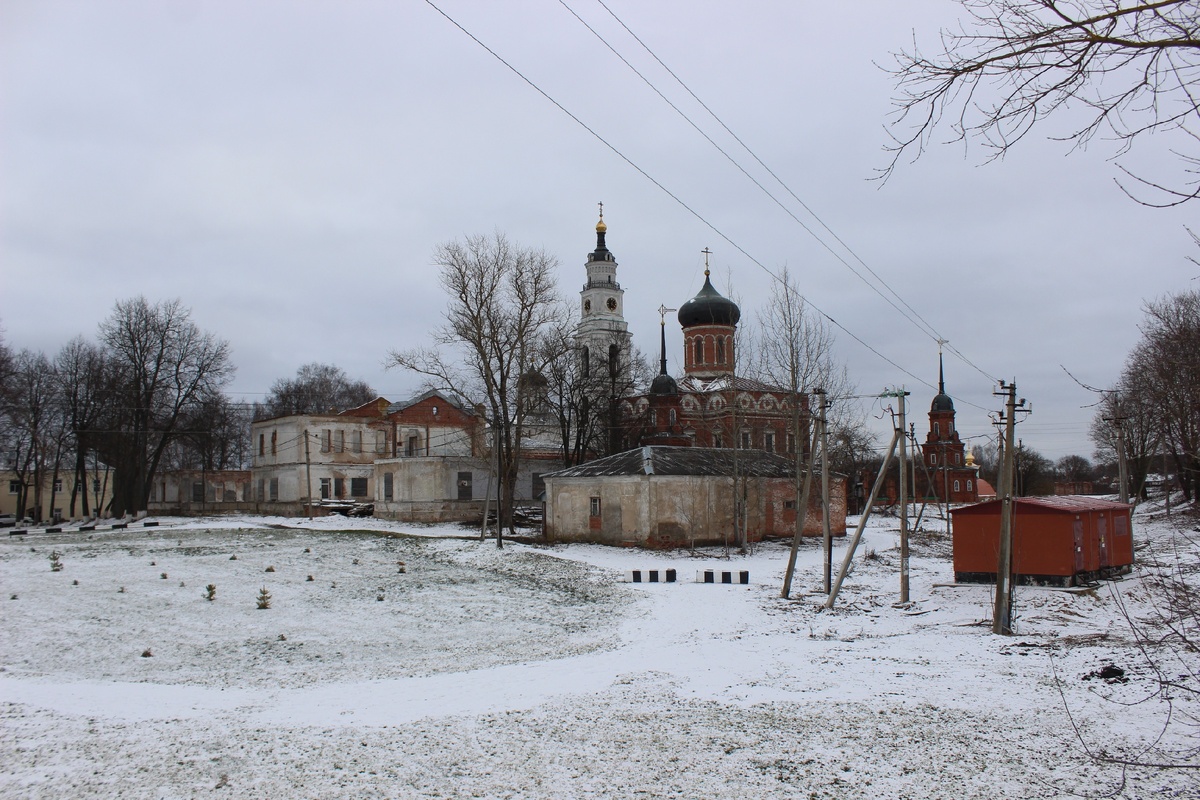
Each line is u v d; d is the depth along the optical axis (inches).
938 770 444.5
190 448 3331.7
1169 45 248.8
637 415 2938.0
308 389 4608.8
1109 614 981.2
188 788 427.2
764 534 2031.3
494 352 2149.4
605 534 1879.9
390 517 2458.2
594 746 490.6
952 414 3668.8
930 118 289.6
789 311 1523.1
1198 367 1277.1
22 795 416.5
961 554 1278.3
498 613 1083.3
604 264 3789.4
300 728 530.3
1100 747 470.0
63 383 2824.8
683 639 893.8
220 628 960.3
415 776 444.5
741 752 477.4
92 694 631.8
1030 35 262.8
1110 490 4591.5
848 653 775.7
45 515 3356.3
